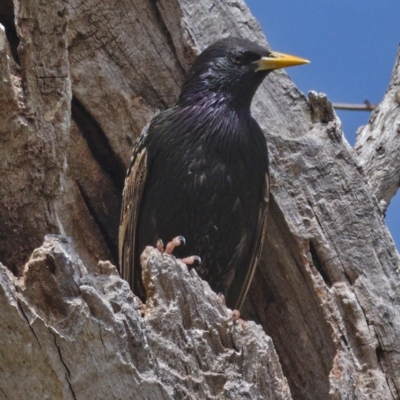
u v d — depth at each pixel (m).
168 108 11.84
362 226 11.12
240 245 11.45
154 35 11.68
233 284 11.77
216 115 11.34
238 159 11.23
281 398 8.66
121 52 11.66
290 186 11.25
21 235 9.59
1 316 7.31
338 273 10.95
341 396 10.12
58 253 7.41
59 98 9.10
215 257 11.52
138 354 7.77
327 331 11.05
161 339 8.18
